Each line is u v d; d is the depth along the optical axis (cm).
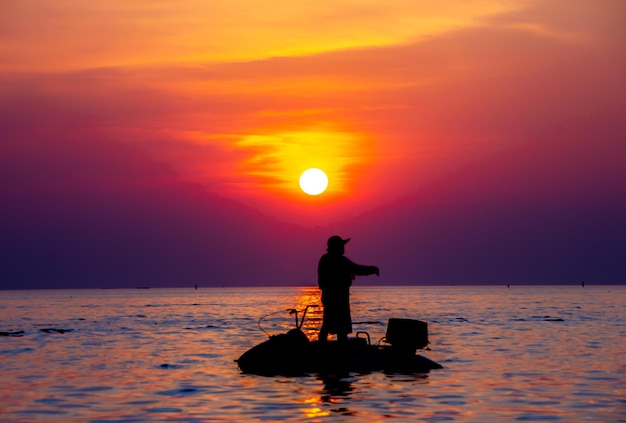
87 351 3928
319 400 2189
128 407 2081
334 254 2958
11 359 3481
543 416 1927
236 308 12525
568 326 6159
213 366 3130
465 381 2591
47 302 19125
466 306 12369
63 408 2069
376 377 2703
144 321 7731
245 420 1880
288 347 2875
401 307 11912
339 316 2925
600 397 2234
